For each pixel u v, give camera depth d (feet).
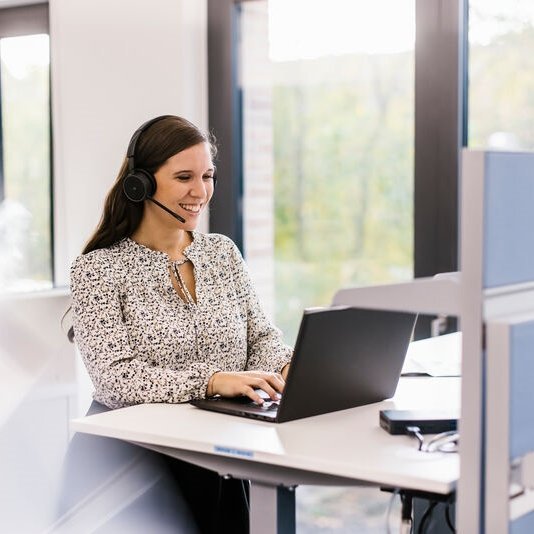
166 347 7.57
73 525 7.72
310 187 11.23
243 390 6.70
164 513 7.69
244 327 8.14
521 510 4.96
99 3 11.74
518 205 5.02
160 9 11.41
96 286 7.54
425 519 7.27
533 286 5.20
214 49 11.53
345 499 11.28
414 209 10.11
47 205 12.69
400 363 6.70
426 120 9.93
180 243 8.14
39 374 11.07
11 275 12.82
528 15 9.29
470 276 4.83
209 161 7.97
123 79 11.70
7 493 10.32
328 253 11.14
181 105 11.39
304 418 6.21
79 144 12.07
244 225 11.80
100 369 7.22
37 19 12.65
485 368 4.82
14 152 13.00
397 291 5.17
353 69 10.73
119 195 7.97
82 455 7.77
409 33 10.21
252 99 11.56
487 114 9.66
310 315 5.87
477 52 9.66
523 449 4.86
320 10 10.93
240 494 7.88
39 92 12.74
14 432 10.77
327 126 11.02
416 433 5.56
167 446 5.86
